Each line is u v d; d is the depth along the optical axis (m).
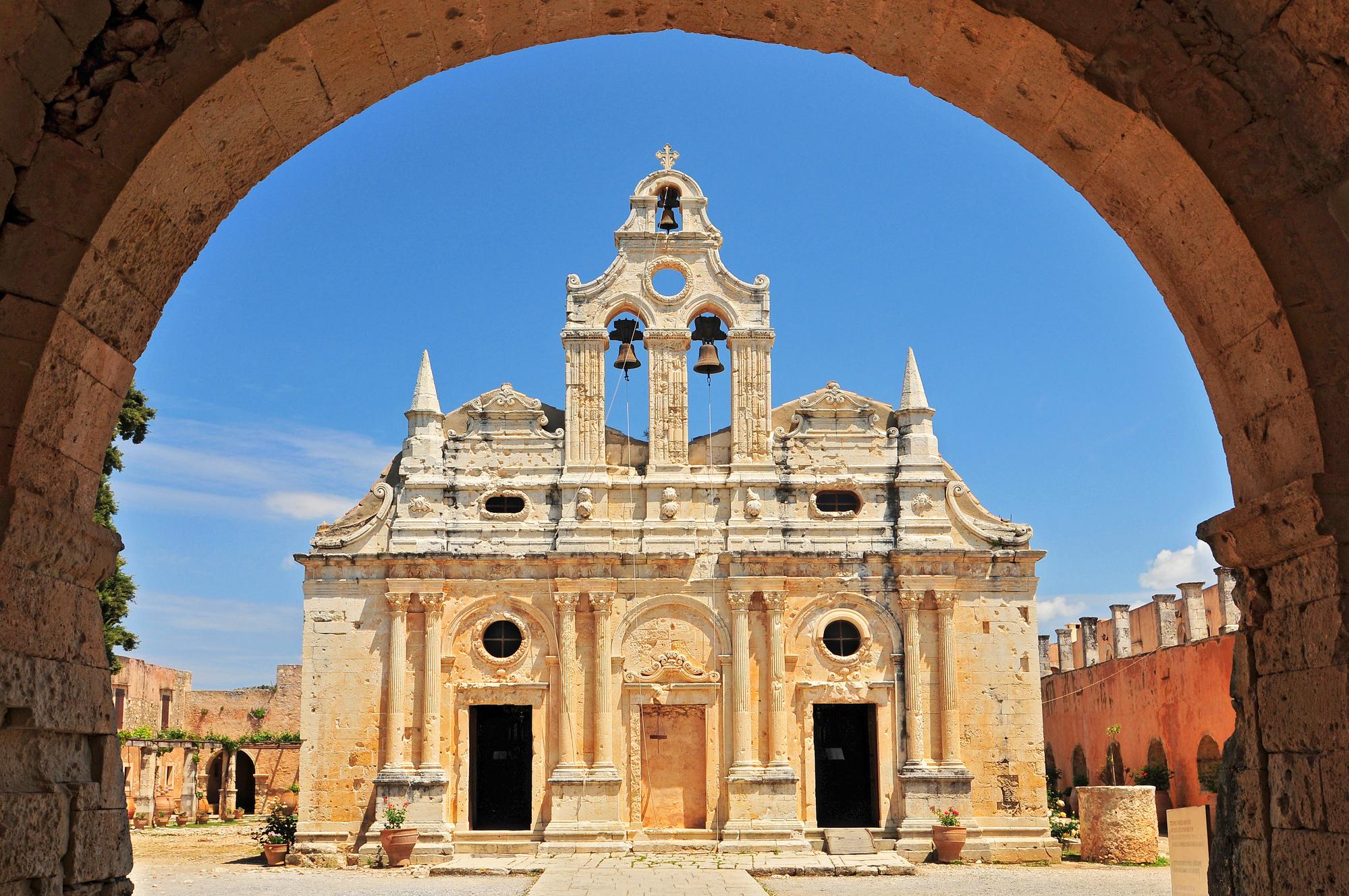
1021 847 43.94
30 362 9.11
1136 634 58.94
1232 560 10.65
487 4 10.71
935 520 46.56
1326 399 9.52
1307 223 9.64
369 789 44.47
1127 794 43.69
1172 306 11.50
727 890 34.19
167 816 67.62
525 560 45.88
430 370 47.97
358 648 45.41
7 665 8.77
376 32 10.31
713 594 46.00
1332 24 9.07
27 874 8.93
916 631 45.53
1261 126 9.73
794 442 47.66
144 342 10.73
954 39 10.80
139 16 9.28
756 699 45.34
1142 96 9.96
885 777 44.84
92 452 10.42
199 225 10.83
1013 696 45.41
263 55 9.70
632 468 47.47
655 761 45.66
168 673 78.25
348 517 46.72
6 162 9.11
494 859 42.97
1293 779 9.75
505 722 48.12
